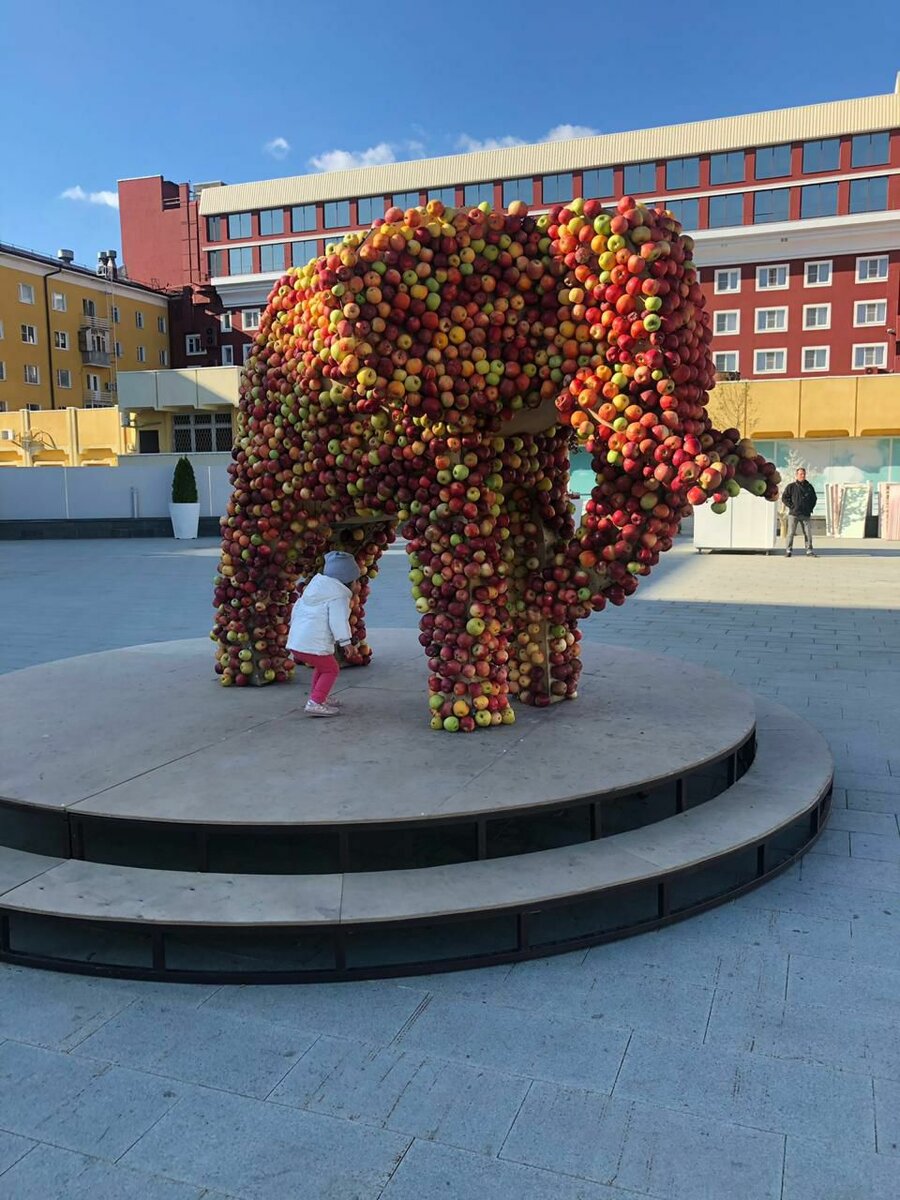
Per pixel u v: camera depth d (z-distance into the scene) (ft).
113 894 10.28
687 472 12.09
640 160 159.94
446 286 13.12
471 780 12.28
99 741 14.39
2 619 35.37
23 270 147.84
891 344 146.61
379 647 22.57
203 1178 7.02
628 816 14.40
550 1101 7.86
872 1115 7.64
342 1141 7.41
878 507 73.00
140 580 48.49
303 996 9.59
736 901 11.69
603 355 12.92
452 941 10.73
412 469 14.89
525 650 16.12
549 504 15.57
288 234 178.29
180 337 183.21
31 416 115.44
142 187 186.39
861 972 9.93
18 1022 9.16
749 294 153.48
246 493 17.66
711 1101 7.84
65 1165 7.17
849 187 150.92
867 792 15.49
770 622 32.53
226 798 11.70
